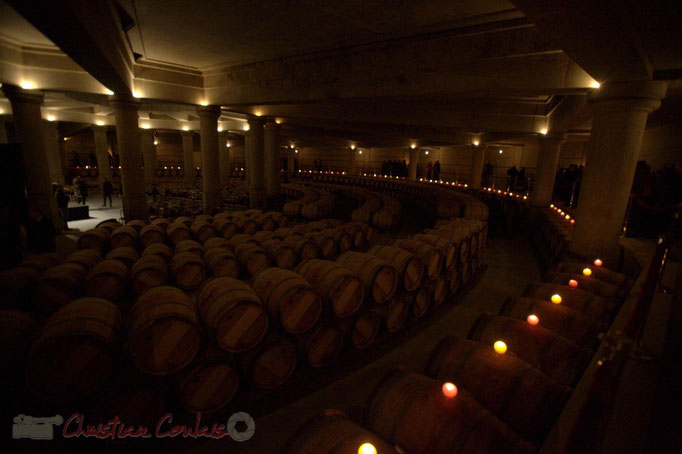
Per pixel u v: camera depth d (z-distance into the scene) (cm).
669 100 817
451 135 2320
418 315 639
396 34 895
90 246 768
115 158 3744
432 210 1591
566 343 357
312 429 240
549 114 1381
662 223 856
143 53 1157
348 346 524
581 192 738
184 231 904
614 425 186
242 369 415
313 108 1744
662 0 343
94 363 331
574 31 405
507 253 1184
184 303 394
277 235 893
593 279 539
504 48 771
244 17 811
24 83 1070
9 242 666
